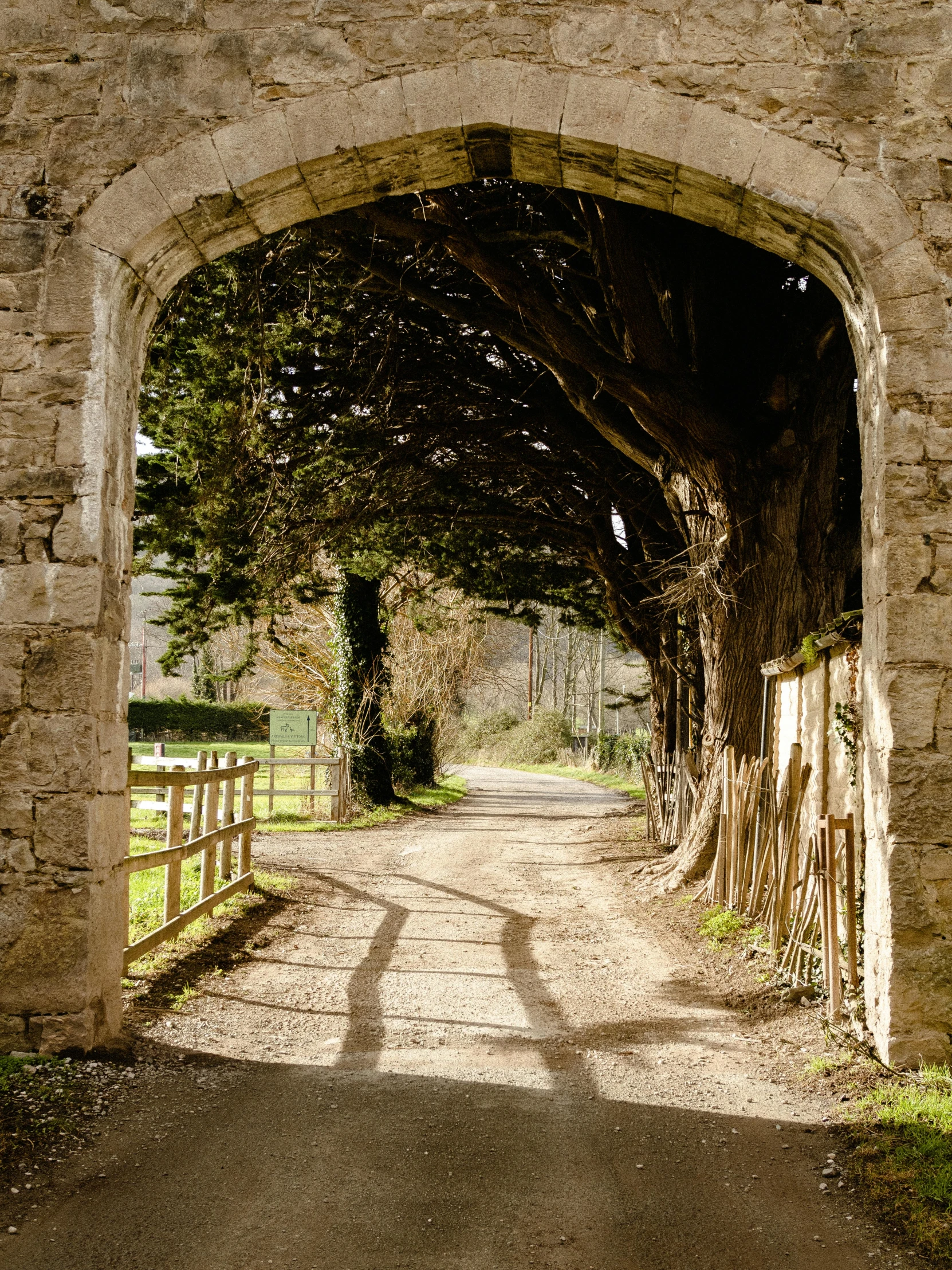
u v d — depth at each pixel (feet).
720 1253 10.97
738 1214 11.84
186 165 18.38
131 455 18.86
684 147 18.29
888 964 16.35
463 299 31.30
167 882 23.29
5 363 17.61
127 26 18.76
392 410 37.32
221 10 18.81
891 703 16.69
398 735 81.30
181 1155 13.15
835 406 29.25
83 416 17.48
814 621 29.71
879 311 17.49
